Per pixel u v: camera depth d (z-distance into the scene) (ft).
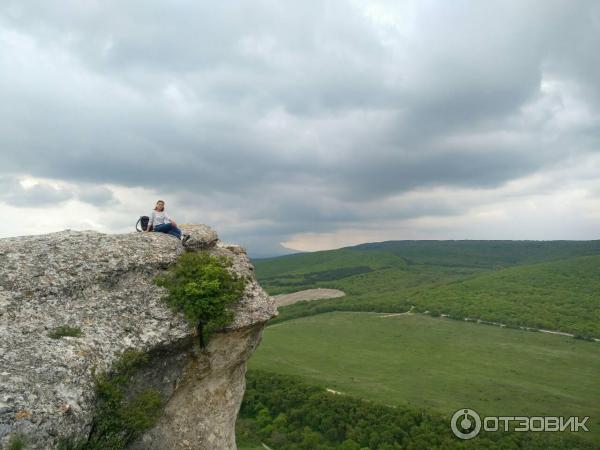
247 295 53.31
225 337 50.31
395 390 252.83
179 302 48.34
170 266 52.60
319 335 412.77
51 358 37.09
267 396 228.84
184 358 48.03
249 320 51.06
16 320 39.91
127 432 40.37
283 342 387.96
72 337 40.45
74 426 34.19
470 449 155.43
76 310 43.57
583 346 340.18
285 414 209.67
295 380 254.68
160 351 45.39
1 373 33.91
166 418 48.01
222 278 51.88
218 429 52.95
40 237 51.72
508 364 304.91
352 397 223.51
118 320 44.55
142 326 45.21
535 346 346.13
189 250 56.70
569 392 245.24
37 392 33.76
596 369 287.69
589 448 160.97
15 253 47.19
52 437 32.32
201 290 48.52
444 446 158.20
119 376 40.86
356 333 416.87
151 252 52.85
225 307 49.98
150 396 43.55
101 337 41.93
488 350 343.05
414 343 375.66
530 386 257.34
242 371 56.70
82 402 35.83
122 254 51.01
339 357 338.75
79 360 38.17
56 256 48.08
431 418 191.83
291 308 541.34
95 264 48.44
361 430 183.62
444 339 383.24
